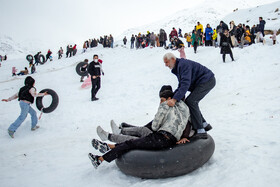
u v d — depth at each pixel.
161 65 14.95
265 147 3.54
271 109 5.53
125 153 3.40
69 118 8.10
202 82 3.66
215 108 6.74
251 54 12.13
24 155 5.06
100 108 8.98
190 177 3.09
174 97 3.50
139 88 11.09
